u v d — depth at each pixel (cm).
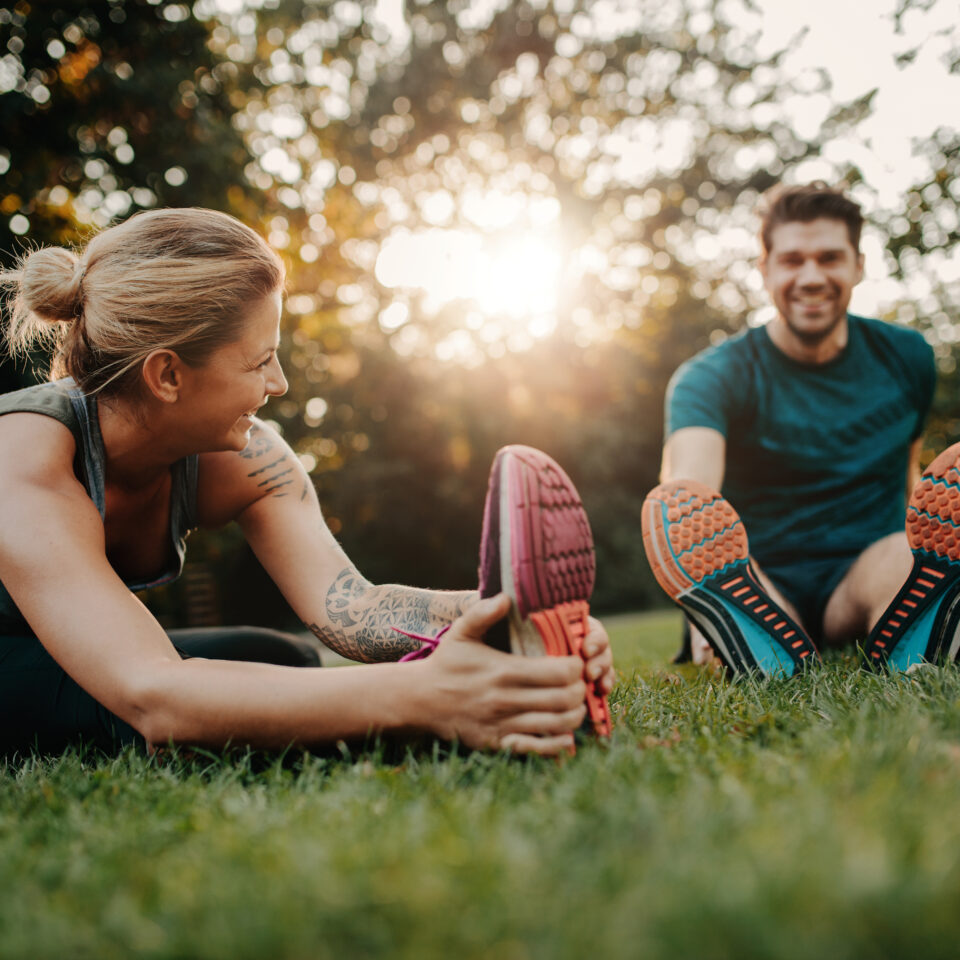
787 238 289
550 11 2022
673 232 2091
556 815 95
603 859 77
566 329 2119
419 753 135
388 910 71
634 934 63
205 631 221
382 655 186
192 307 151
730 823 84
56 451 157
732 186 2028
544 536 127
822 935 61
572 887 73
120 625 140
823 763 105
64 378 175
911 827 78
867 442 295
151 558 194
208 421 163
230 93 1360
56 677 165
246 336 158
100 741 163
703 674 237
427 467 2089
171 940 69
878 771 99
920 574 197
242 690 132
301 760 139
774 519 298
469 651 129
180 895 78
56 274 158
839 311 292
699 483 211
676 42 2006
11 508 145
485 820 95
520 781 116
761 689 178
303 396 1853
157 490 182
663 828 85
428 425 2072
